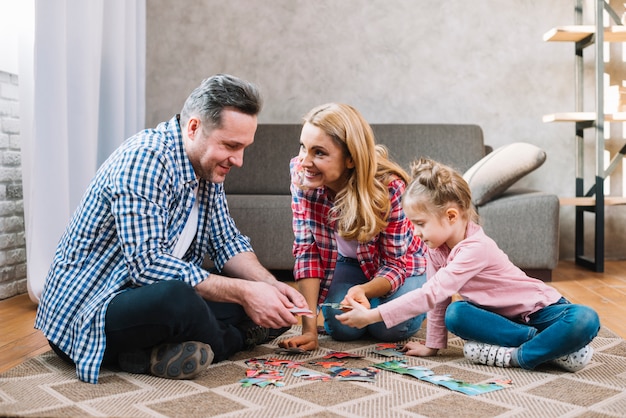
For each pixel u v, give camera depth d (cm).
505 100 439
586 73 438
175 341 166
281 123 442
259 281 190
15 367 177
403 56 439
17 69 294
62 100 269
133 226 165
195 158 175
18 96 298
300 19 441
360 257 213
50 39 266
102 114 322
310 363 183
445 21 438
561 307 176
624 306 278
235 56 443
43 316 176
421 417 138
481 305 185
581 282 347
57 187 269
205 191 188
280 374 170
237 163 177
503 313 185
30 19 271
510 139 440
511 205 348
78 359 165
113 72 322
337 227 206
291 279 374
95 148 303
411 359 191
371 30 439
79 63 285
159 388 158
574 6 434
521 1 436
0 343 211
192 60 443
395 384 163
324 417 138
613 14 399
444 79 439
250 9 441
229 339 185
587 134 438
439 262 195
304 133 187
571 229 441
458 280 179
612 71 436
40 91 264
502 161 348
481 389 158
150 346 169
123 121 329
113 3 321
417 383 164
